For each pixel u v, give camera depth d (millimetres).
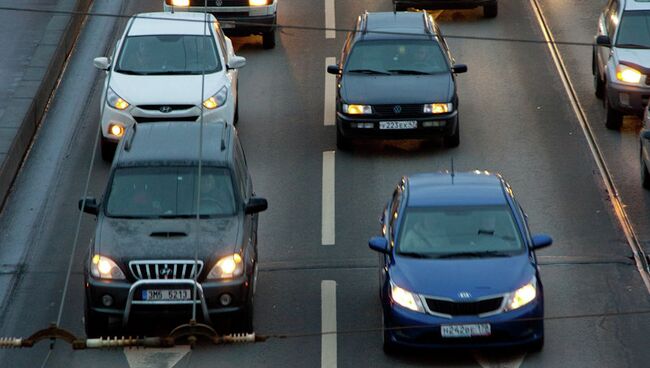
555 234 73812
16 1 110250
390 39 88312
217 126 69375
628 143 86875
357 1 117625
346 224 75500
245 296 59719
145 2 115812
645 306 64812
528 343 58188
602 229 74250
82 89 97000
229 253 59844
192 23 88688
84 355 60656
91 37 107375
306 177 82188
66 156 85438
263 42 106250
